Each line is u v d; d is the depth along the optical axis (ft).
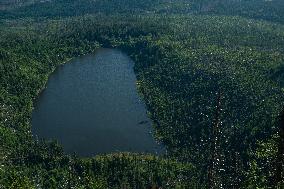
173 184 561.43
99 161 619.67
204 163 611.47
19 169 604.08
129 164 611.47
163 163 620.90
